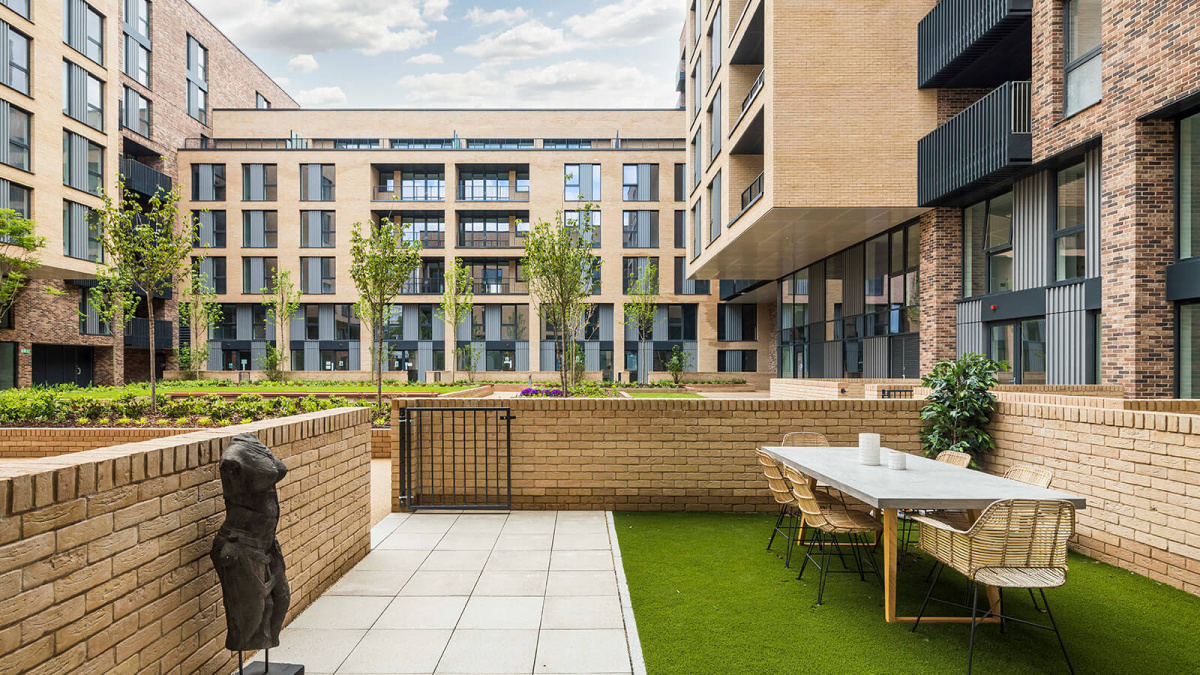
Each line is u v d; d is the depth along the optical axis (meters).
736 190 17.89
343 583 4.64
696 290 35.88
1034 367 11.55
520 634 3.79
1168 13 8.42
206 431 3.36
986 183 11.95
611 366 36.00
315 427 4.32
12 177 19.75
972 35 11.66
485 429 6.92
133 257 12.93
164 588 2.69
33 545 1.99
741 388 29.86
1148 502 4.70
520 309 36.16
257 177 35.09
